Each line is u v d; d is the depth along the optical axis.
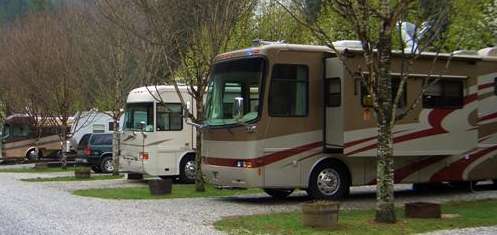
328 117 14.00
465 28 14.10
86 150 27.86
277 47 13.67
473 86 15.35
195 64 16.73
